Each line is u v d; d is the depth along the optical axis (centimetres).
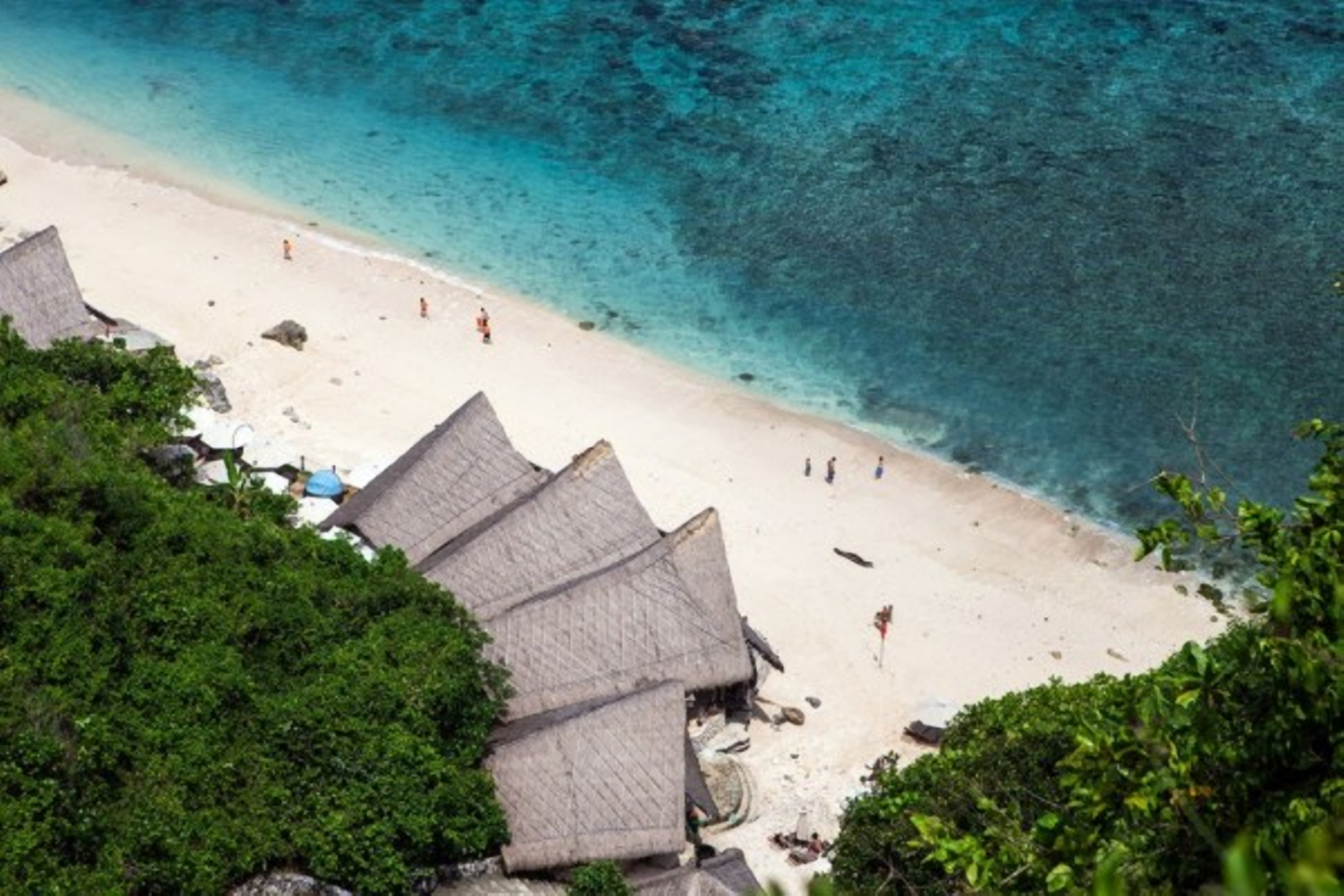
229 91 12912
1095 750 2825
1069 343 10131
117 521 6444
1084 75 12950
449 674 6156
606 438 9162
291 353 9688
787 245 11131
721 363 9969
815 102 12769
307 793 5647
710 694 6962
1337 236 10956
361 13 14225
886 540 8425
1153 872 2677
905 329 10288
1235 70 12912
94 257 10562
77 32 13700
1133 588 8162
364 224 11275
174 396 7900
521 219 11406
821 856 6450
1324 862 1382
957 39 13562
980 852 3034
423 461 7831
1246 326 10200
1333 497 2869
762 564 8188
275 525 7106
